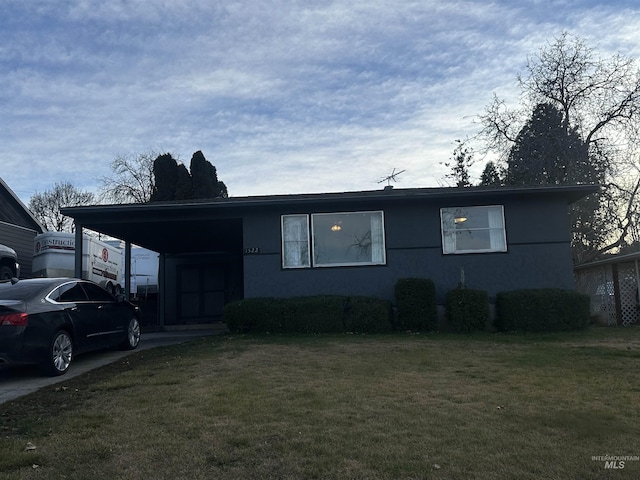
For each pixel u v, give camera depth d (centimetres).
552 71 2356
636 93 2253
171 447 479
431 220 1398
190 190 2958
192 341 1191
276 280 1389
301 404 606
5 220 1947
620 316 1534
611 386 682
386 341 1103
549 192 1368
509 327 1257
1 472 427
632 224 2305
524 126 2470
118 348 1099
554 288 1316
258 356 925
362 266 1388
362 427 525
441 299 1370
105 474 424
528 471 423
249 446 480
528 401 613
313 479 414
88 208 1357
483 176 2777
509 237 1380
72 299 923
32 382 781
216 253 2125
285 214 1408
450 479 410
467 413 568
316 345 1052
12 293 843
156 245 1906
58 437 509
